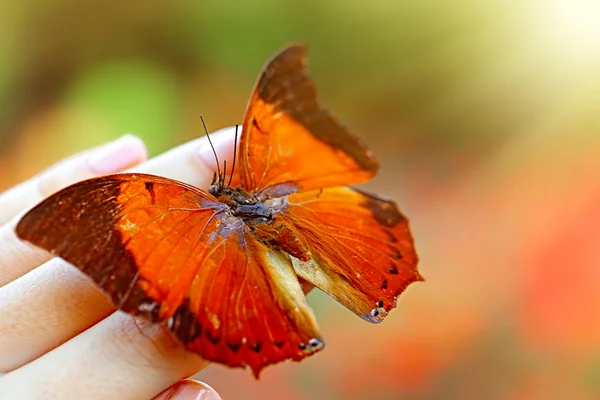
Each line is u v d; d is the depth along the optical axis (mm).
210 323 268
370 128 583
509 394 383
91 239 264
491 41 558
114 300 263
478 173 504
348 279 292
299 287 280
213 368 402
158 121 569
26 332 289
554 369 384
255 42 593
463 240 433
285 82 307
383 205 303
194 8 597
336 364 397
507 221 435
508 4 554
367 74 594
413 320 400
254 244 282
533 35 550
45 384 281
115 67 600
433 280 411
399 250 297
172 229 273
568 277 392
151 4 599
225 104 585
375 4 579
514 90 549
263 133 307
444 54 577
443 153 544
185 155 327
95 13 615
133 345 284
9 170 556
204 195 283
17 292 292
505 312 394
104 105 575
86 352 283
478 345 391
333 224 301
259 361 268
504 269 406
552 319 388
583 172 445
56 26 616
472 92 568
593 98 514
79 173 341
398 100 581
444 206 480
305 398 394
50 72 608
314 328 273
